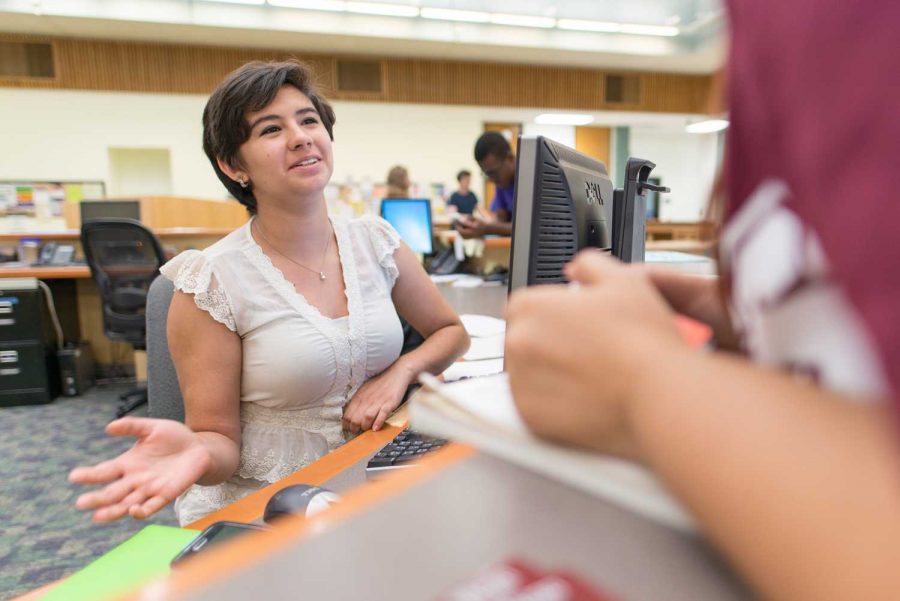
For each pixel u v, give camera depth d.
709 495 0.15
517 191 0.59
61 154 6.13
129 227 2.64
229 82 0.99
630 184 0.88
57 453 2.41
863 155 0.13
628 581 0.17
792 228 0.18
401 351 1.25
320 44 6.40
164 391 1.12
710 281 0.32
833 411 0.15
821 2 0.14
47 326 3.12
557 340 0.21
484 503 0.20
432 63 7.12
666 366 0.18
